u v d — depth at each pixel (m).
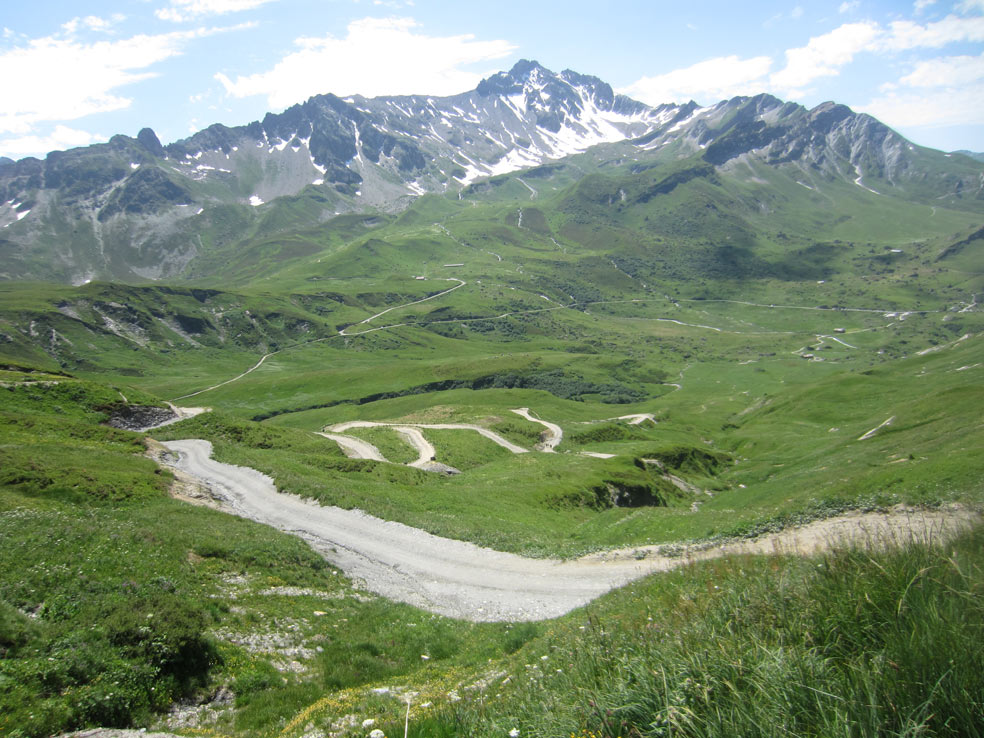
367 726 10.80
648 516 44.03
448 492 62.94
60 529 24.58
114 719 13.39
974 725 5.02
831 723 5.49
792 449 121.62
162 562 24.17
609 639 10.31
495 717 8.73
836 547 9.43
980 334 182.50
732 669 6.79
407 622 23.67
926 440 70.12
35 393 87.19
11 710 12.08
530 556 33.06
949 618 6.20
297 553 31.36
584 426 167.25
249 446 87.56
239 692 16.41
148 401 98.12
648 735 6.32
